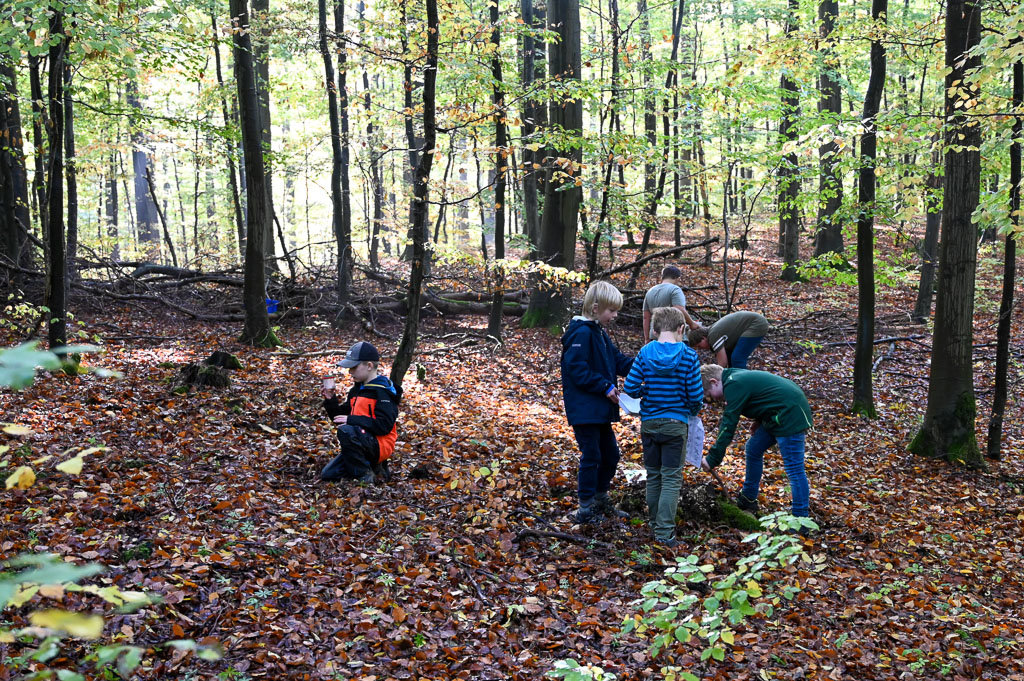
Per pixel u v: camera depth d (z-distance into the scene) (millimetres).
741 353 8289
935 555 6102
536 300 14570
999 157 10023
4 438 5664
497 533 5410
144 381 8281
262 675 3414
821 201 12250
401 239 17359
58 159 7691
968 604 5184
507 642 4016
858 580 5332
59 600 3564
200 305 13836
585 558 5180
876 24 9633
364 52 12273
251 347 11312
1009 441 9984
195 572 4141
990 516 7309
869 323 10453
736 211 30141
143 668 3297
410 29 11336
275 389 8680
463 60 11367
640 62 14883
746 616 4574
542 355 12750
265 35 12016
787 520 3443
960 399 8867
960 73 8555
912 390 12008
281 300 13961
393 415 6156
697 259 23281
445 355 12359
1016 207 7398
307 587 4258
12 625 3293
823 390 11805
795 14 17797
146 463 5738
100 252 20281
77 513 4652
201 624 3732
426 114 7766
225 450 6379
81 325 11086
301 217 34031
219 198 32250
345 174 14859
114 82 13398
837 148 8586
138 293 13531
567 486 6516
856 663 4191
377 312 14328
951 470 8664
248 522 5000
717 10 21031
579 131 12234
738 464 7961
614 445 5828
